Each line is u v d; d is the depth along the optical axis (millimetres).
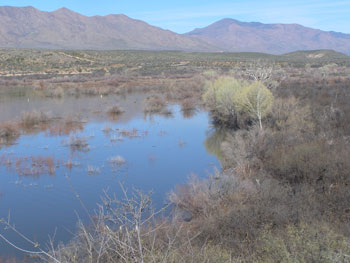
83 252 6137
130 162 17906
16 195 13664
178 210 11227
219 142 22156
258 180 12086
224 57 143375
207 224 9234
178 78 70875
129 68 93562
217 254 6941
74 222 11180
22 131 25375
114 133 24766
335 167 11914
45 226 11039
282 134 17672
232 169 15547
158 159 18422
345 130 18516
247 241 8125
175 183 14625
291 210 9484
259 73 30594
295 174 12531
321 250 6324
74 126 27188
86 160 18203
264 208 9602
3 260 9094
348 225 8391
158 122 29391
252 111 23609
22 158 18422
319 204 9883
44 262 8328
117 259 5449
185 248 7000
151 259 5172
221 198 11594
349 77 56312
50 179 15422
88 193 13773
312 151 13641
